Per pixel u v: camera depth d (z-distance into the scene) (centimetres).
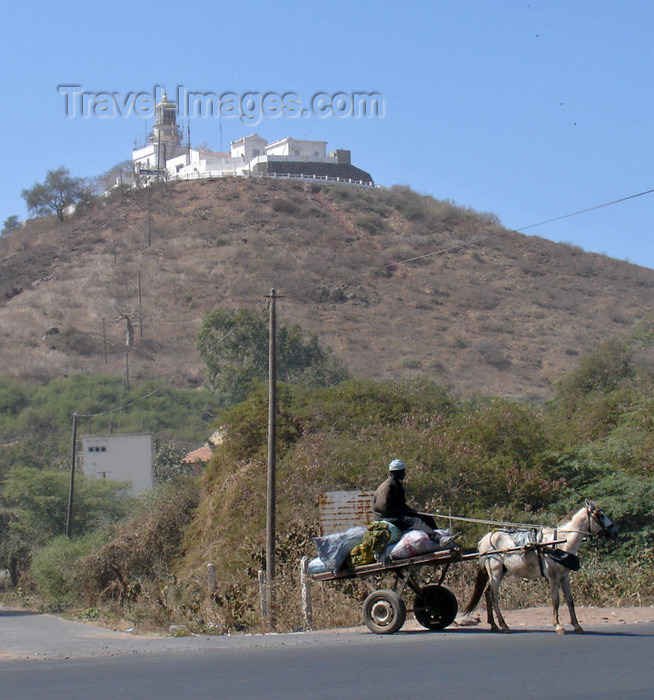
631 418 2762
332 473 2441
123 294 10038
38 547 4356
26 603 3522
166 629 2123
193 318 9338
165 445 5781
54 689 882
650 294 11250
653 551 1941
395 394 3070
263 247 11331
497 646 1102
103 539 3588
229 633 1847
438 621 1328
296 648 1161
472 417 2748
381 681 873
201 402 6750
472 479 2408
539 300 10606
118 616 2580
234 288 10025
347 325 9312
